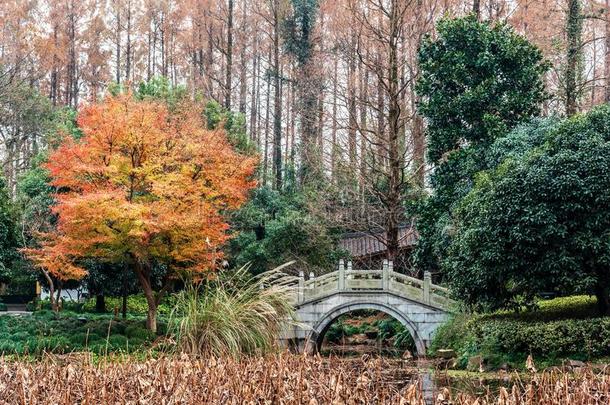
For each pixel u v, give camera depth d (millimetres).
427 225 25328
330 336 29219
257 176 36062
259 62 53656
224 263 21828
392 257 27203
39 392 9680
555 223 16656
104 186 21266
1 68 47656
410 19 33031
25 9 55000
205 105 36281
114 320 22969
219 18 48250
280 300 18203
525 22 35938
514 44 25812
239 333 16156
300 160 41406
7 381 10648
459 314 22672
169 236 21562
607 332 15945
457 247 19609
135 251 21172
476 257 18031
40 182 33281
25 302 40344
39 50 49781
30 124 47281
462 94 25734
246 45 50812
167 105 31641
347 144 33750
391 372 15195
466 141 26391
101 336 20797
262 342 16297
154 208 20719
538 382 9016
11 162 46688
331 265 31266
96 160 21125
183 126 22234
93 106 21031
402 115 33469
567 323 16609
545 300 22000
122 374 10398
